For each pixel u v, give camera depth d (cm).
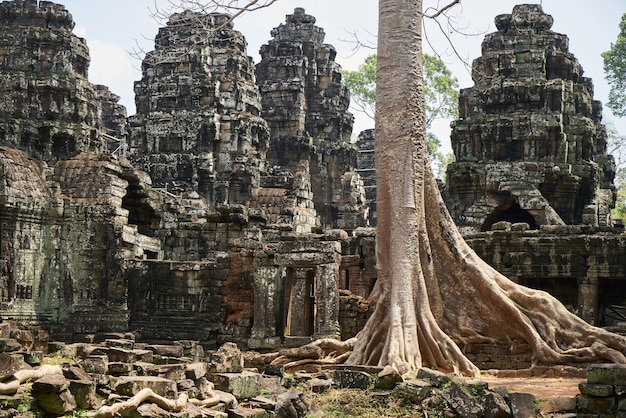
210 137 6912
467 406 2028
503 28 6819
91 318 4581
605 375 2034
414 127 2903
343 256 4616
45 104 5488
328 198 8231
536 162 6306
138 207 5188
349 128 8538
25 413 1673
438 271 2911
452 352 2672
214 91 7000
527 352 2830
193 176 6825
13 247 4572
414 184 2864
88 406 1733
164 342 4247
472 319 2880
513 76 6531
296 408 1983
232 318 4238
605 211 6762
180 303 4419
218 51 7106
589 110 6706
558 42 6750
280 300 4109
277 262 4038
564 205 6388
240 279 4269
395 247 2809
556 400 2098
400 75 2917
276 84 8144
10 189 4562
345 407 2123
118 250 4662
